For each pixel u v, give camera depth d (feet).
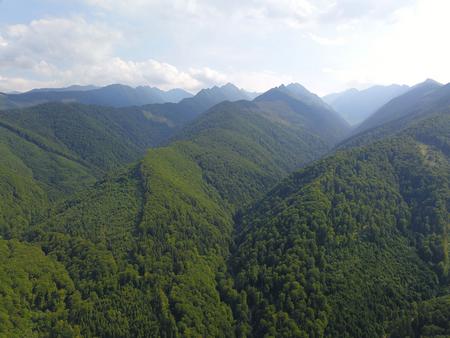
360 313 536.42
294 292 537.24
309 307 526.98
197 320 509.76
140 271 589.73
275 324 508.53
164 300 529.45
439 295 580.30
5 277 516.73
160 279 568.41
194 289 561.43
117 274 569.64
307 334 491.72
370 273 600.39
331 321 517.96
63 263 604.49
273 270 591.78
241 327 524.52
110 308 511.81
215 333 508.12
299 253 604.08
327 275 583.17
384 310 549.54
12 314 475.31
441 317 469.57
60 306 516.32
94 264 583.99
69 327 476.54
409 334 481.46
